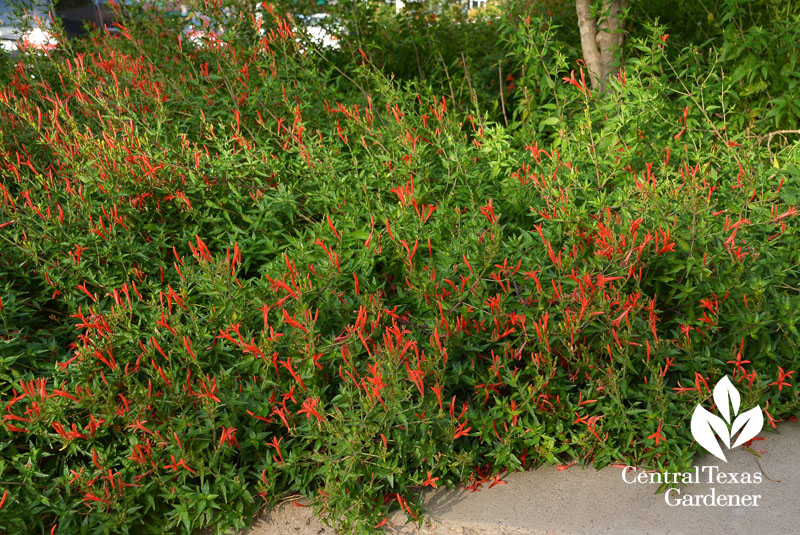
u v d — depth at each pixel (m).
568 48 6.70
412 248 3.52
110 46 5.96
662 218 3.42
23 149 4.70
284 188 4.07
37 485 2.82
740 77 5.29
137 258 3.89
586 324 3.13
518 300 3.37
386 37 7.14
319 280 3.27
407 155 4.30
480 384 3.25
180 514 2.86
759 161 4.68
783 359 3.47
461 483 3.15
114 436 3.08
